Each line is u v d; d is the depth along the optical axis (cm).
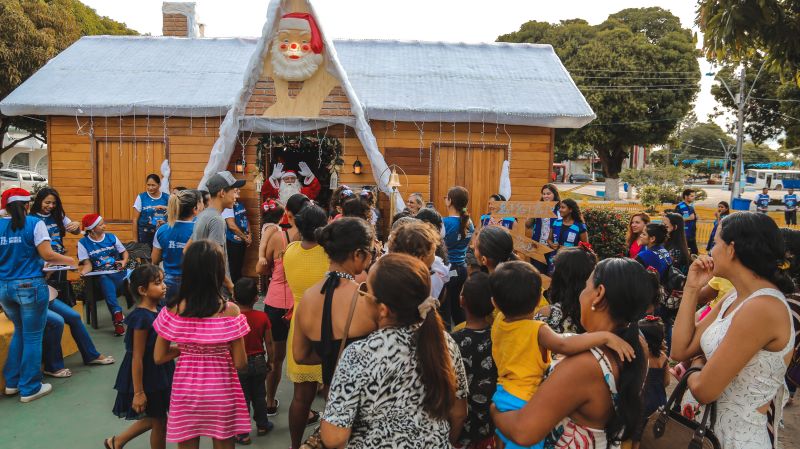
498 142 1013
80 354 655
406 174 1002
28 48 1584
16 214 506
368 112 962
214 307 354
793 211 2672
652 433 275
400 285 231
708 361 247
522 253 581
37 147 3350
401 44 1216
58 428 474
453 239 629
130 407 399
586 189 5066
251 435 463
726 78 3572
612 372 228
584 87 3438
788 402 527
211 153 894
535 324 265
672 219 698
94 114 958
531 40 3888
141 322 383
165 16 1337
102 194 986
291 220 527
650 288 237
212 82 1041
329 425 222
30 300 512
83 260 723
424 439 233
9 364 529
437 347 233
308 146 966
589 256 352
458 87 1052
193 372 356
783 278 250
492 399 279
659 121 3503
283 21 897
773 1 687
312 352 331
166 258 587
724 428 254
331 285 304
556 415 230
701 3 737
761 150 7981
